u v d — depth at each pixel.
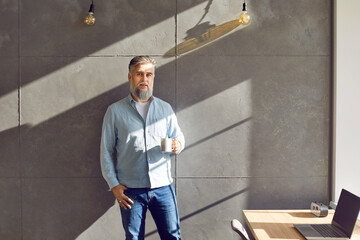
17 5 3.22
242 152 3.27
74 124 3.25
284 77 3.25
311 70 3.25
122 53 3.23
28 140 3.26
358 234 2.27
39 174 3.27
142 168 2.86
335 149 3.20
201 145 3.26
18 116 3.25
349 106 3.18
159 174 2.88
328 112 3.26
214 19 3.23
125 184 2.86
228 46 3.24
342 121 3.18
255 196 3.29
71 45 3.23
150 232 3.30
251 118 3.26
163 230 2.92
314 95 3.26
